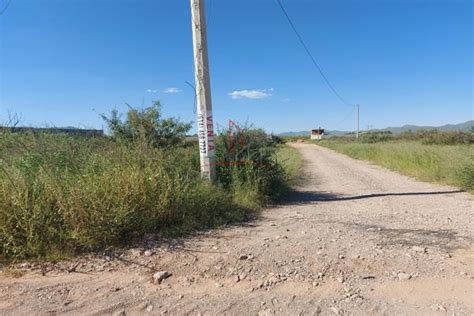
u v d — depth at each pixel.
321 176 16.42
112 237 5.01
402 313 3.44
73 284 4.02
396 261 4.60
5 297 3.74
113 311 3.52
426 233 5.88
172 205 5.96
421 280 4.09
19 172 5.60
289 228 6.23
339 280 4.13
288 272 4.34
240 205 7.61
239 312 3.50
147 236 5.41
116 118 10.93
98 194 5.24
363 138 59.31
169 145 10.30
